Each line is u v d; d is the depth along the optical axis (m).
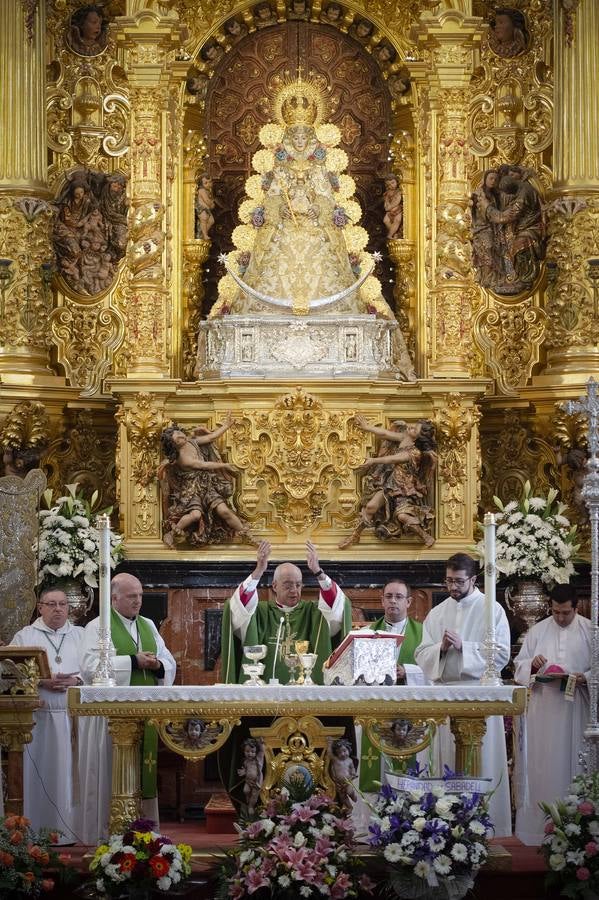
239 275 23.59
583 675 19.03
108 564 16.91
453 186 23.69
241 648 18.45
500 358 24.27
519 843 18.78
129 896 15.90
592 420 18.61
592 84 23.67
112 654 17.27
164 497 22.83
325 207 23.77
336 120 24.83
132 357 23.25
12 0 23.47
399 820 15.92
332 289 23.42
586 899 16.22
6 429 22.72
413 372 23.72
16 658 17.75
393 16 24.56
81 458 23.88
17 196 23.17
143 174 23.64
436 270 23.64
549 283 23.72
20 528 20.80
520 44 24.58
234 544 22.88
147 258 23.34
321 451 22.97
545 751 19.28
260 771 17.06
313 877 15.58
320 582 18.31
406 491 22.81
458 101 23.83
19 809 17.75
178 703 16.38
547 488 23.88
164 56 23.81
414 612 22.66
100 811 18.67
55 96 24.23
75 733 18.05
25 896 16.11
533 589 22.11
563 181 23.67
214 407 23.08
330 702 16.42
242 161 24.83
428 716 16.53
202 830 20.02
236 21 24.67
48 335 23.53
